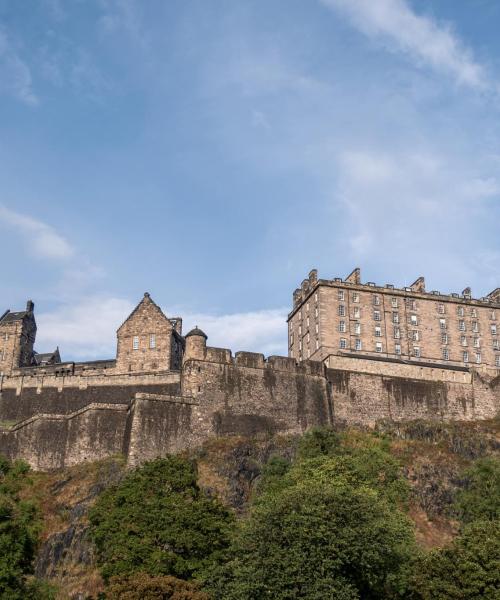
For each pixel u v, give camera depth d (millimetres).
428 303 142750
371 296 139625
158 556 65125
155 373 116688
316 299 138375
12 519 70438
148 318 132125
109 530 70375
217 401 106375
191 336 109812
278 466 93875
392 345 137250
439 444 108500
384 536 63562
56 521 86562
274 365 111750
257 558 60812
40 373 131750
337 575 60625
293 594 58312
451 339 141500
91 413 103000
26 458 101625
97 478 94562
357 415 114625
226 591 61375
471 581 61031
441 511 92750
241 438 103562
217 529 69375
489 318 145625
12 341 143500
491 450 108312
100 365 134625
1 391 120438
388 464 92688
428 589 62812
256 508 71625
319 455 91875
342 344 134250
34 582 68688
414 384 119562
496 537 65812
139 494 73562
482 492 90812
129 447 98375
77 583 74500
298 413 109688
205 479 92812
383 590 65625
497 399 122875
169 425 101812
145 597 58750
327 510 63969
